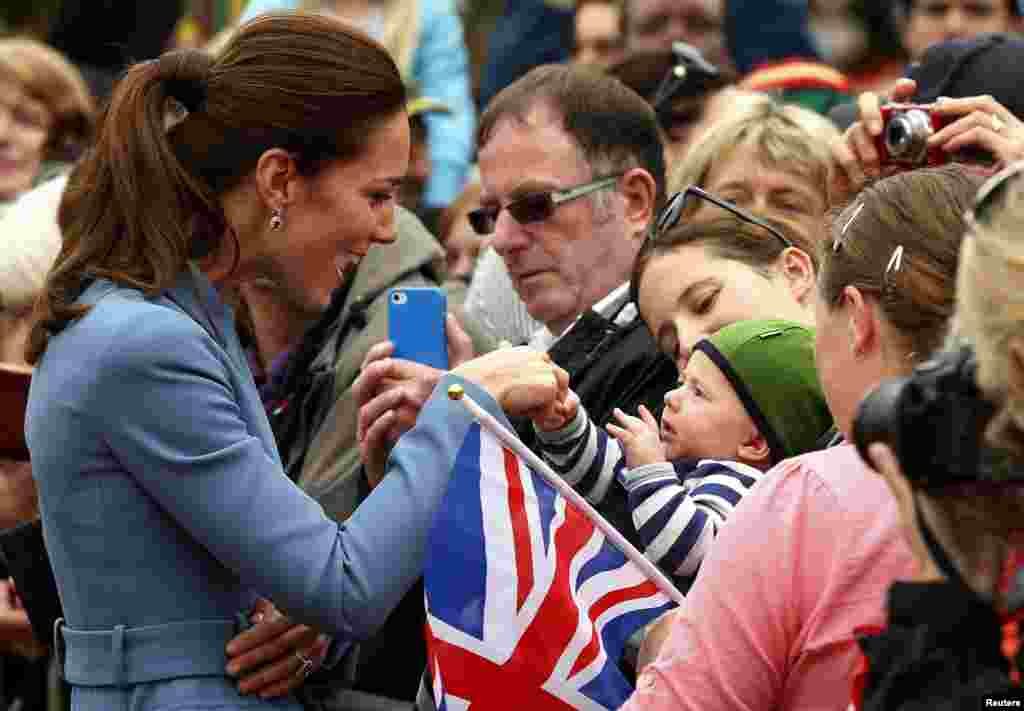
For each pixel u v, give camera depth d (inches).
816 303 409.1
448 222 828.0
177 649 452.8
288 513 447.5
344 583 445.7
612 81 627.8
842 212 407.8
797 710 385.1
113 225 466.3
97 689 455.5
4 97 871.1
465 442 461.4
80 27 1089.4
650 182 615.8
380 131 469.1
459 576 449.1
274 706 467.8
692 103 770.8
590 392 565.6
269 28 470.9
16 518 649.0
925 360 382.3
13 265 679.1
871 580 376.5
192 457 443.2
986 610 335.3
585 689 450.0
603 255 611.2
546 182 606.2
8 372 629.6
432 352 530.3
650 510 483.8
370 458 524.7
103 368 445.1
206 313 469.4
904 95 585.9
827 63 1062.4
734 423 505.0
